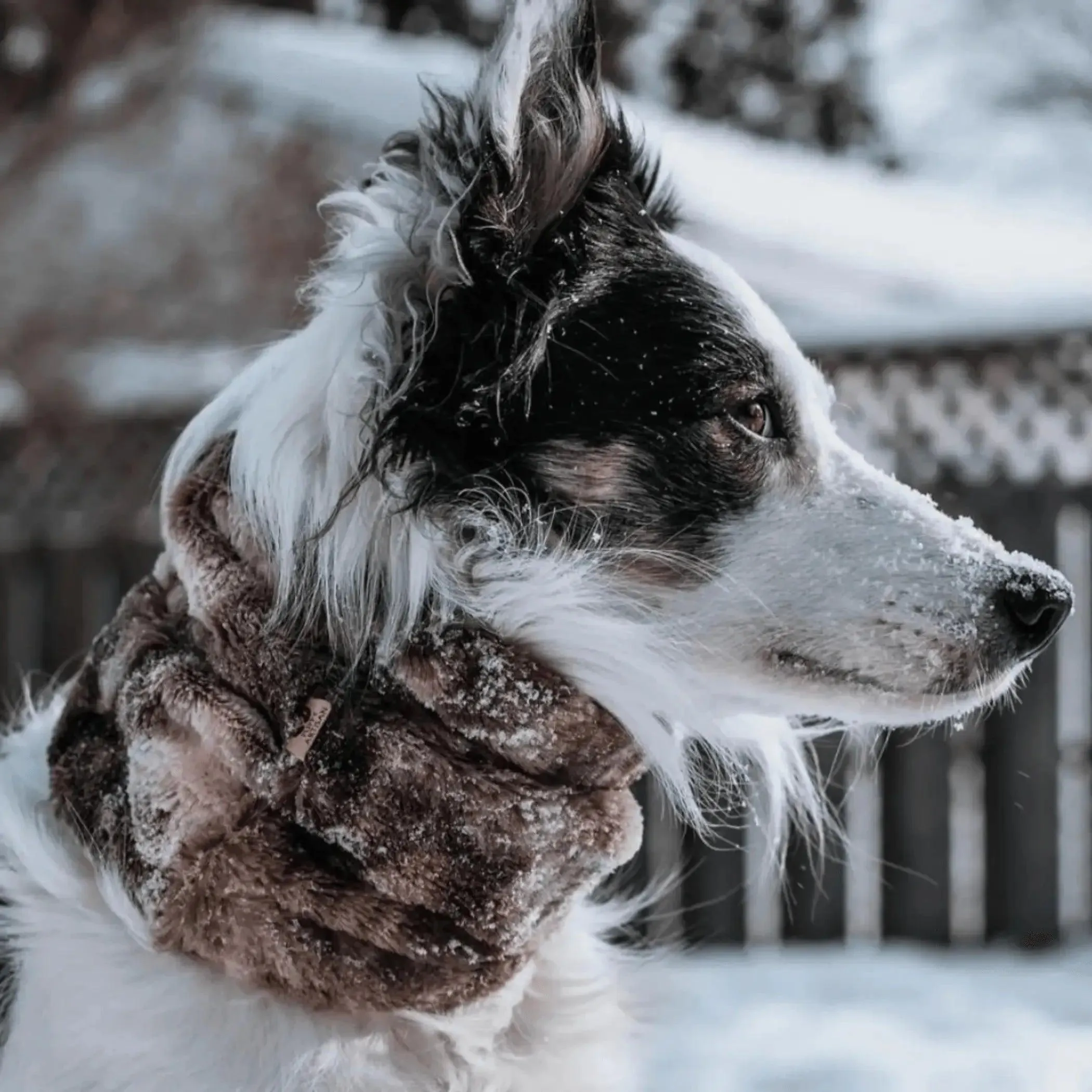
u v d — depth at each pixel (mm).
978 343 5457
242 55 8398
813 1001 4801
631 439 2182
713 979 5043
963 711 2234
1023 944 5328
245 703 1914
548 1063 2201
